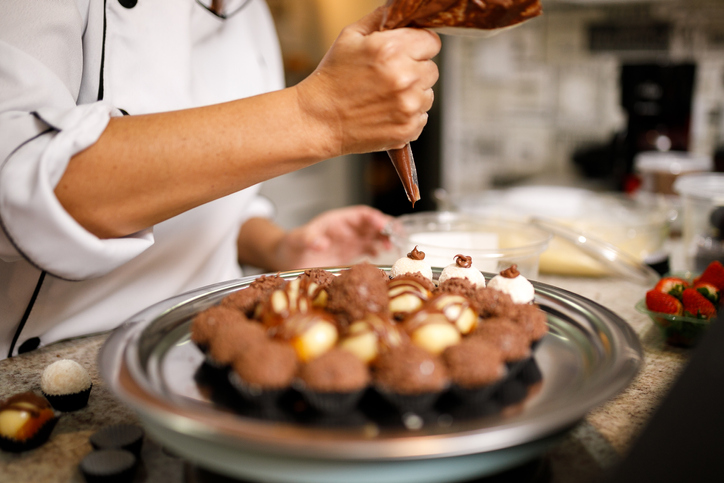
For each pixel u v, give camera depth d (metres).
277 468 0.42
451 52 2.84
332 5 2.67
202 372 0.56
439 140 2.94
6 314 0.87
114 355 0.52
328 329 0.55
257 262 1.50
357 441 0.40
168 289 1.03
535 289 0.73
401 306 0.62
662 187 1.63
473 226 1.16
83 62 0.84
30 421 0.56
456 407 0.50
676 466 0.40
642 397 0.67
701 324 0.79
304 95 0.63
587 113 2.75
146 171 0.63
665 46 2.54
